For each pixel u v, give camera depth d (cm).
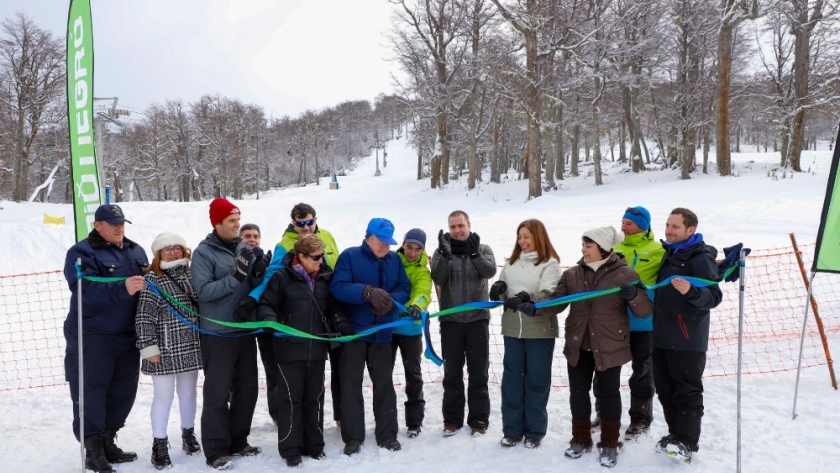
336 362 465
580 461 394
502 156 5506
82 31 497
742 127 6234
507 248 1242
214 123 5656
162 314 407
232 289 395
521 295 407
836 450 389
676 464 383
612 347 392
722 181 2277
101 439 398
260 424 491
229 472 392
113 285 388
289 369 404
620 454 402
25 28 3622
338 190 5059
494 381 572
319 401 417
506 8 2669
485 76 3275
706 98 3244
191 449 427
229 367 407
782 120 2950
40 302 911
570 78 2847
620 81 2980
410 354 453
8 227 1316
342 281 416
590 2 2748
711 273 378
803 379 514
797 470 366
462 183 3922
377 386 429
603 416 396
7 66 3628
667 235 405
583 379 406
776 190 1856
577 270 417
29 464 412
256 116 7012
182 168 5466
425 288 441
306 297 411
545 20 2573
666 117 3409
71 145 512
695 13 2967
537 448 417
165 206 1836
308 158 9038
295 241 427
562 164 3622
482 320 448
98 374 394
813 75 2823
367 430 463
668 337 388
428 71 3509
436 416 492
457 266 447
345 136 10606
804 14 2698
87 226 512
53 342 757
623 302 400
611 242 403
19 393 573
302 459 409
